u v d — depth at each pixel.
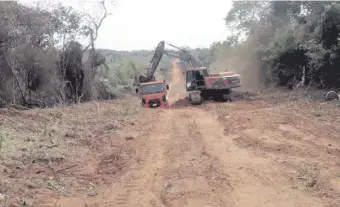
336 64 27.31
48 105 31.02
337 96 23.80
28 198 8.59
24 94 31.25
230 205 8.03
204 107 26.84
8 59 28.80
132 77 63.28
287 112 20.55
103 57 38.38
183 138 15.68
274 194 8.62
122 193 9.23
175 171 10.69
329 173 9.80
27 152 12.24
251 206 7.96
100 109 25.17
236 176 10.02
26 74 31.30
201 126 18.52
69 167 11.40
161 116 22.94
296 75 35.22
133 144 14.95
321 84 30.31
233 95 34.31
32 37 30.67
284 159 11.43
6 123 16.17
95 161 12.34
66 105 29.66
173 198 8.55
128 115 23.23
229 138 15.18
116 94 44.41
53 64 33.38
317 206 7.80
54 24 32.78
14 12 28.95
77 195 9.14
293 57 34.44
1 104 26.34
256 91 38.09
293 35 33.88
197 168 10.84
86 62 36.81
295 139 13.98
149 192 9.20
